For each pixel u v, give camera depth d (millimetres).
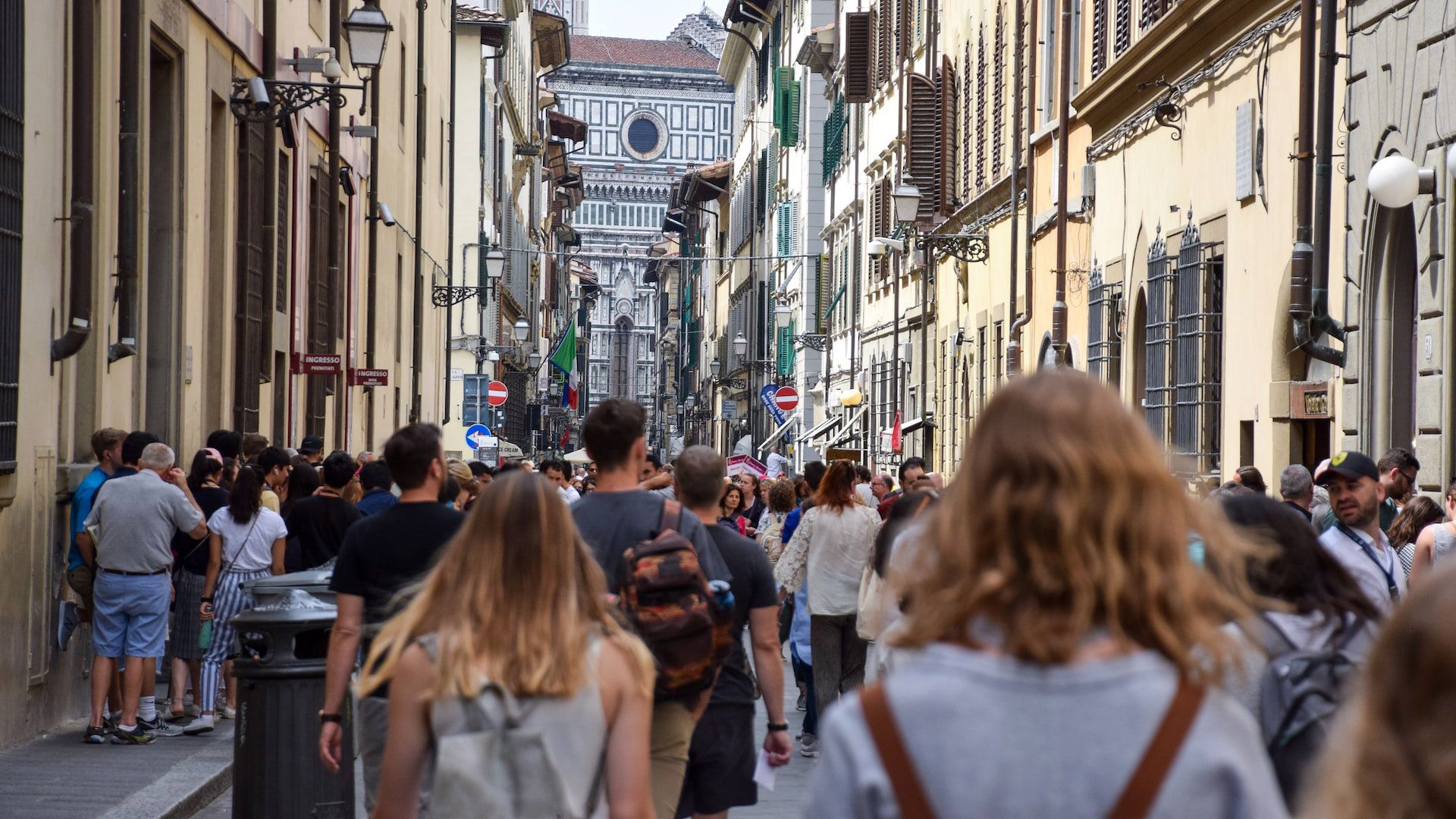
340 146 33531
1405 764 2391
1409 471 13547
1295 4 19984
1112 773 3014
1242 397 22328
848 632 15531
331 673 8602
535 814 4797
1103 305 29203
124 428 18984
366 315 38156
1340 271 19078
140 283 19312
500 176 78938
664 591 7633
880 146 56969
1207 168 23844
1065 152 30188
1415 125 16797
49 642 15625
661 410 184125
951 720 3055
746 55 100125
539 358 99188
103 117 17594
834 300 68938
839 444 61875
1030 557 3162
